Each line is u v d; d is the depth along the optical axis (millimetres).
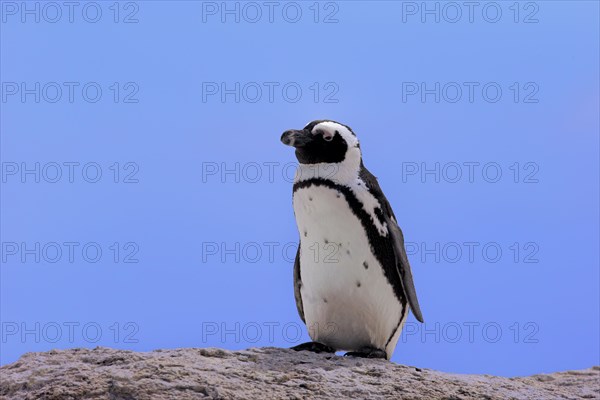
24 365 10016
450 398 9609
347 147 11281
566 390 11773
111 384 8914
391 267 11414
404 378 10078
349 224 11094
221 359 10219
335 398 9125
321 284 11336
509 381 11242
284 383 9445
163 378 9086
